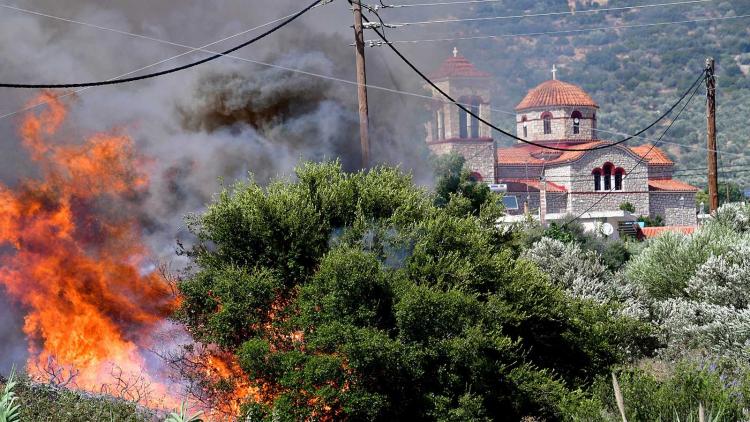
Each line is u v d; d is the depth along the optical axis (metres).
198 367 23.05
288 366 19.84
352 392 19.50
